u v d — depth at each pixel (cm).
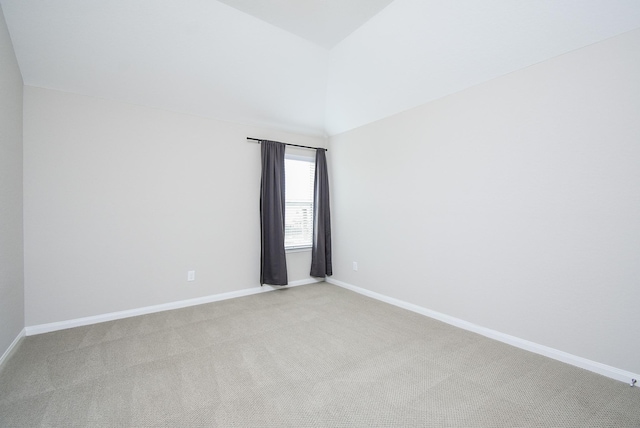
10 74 218
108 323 277
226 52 280
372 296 368
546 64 216
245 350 226
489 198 251
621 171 185
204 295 343
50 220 258
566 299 209
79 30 229
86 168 274
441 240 290
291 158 418
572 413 155
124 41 245
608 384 182
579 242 203
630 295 183
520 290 232
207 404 161
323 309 322
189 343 237
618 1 172
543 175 219
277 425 146
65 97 264
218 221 352
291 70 323
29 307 250
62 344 232
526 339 229
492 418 152
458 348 231
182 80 293
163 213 315
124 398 166
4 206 208
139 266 301
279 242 385
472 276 264
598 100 193
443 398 168
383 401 165
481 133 257
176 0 227
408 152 324
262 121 378
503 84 241
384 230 353
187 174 329
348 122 395
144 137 303
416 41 254
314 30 274
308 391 174
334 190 436
